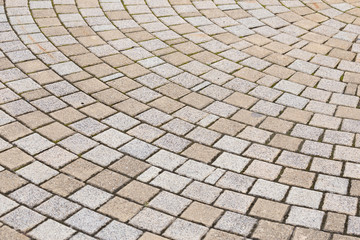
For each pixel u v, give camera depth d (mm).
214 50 2994
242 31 3193
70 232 1927
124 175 2160
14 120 2395
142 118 2469
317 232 1960
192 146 2320
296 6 3533
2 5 3309
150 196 2076
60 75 2711
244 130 2422
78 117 2447
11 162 2182
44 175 2135
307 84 2746
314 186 2141
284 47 3055
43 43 2951
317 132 2422
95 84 2668
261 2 3555
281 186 2139
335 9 3521
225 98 2625
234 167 2221
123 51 2936
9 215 1971
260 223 1988
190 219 1996
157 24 3215
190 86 2699
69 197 2053
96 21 3199
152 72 2785
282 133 2410
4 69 2717
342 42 3133
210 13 3373
